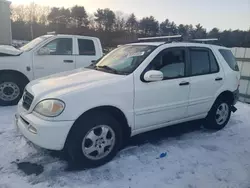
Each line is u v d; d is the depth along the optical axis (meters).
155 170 3.11
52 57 6.19
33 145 3.62
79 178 2.87
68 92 2.84
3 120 4.67
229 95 4.65
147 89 3.37
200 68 4.11
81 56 6.62
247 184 2.90
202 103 4.14
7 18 16.66
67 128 2.78
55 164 3.14
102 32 51.78
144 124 3.48
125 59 3.75
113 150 3.24
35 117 2.88
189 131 4.56
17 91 5.88
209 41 5.04
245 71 8.30
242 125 5.03
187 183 2.87
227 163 3.37
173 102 3.71
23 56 5.86
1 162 3.15
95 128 3.04
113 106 3.09
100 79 3.19
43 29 54.75
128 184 2.80
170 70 3.68
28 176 2.87
